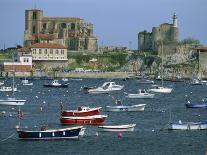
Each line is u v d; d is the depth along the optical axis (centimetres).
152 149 18500
